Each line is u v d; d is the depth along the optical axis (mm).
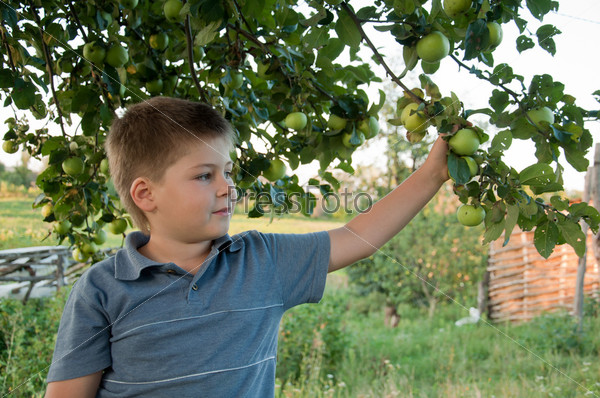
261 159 970
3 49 924
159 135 684
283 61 1011
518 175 685
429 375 2791
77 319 685
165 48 1200
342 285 4406
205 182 701
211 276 734
